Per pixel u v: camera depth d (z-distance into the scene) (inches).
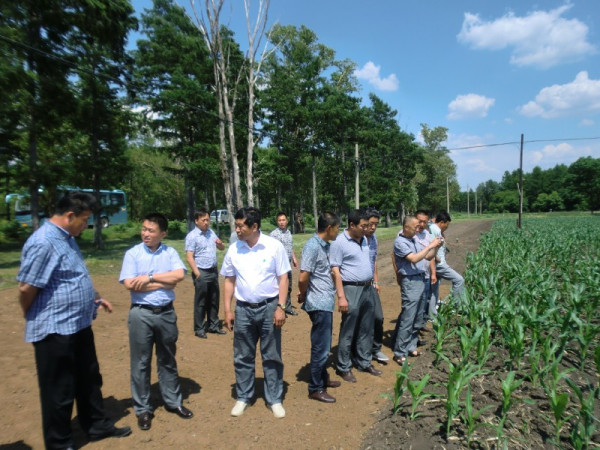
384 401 157.2
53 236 111.3
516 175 4933.6
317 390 158.1
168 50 909.8
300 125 1277.1
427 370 183.2
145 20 932.0
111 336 229.1
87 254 626.8
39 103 532.7
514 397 145.9
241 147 1040.8
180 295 353.4
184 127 952.3
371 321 181.8
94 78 651.5
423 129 2391.7
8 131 512.7
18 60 487.8
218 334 242.4
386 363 197.0
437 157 2367.1
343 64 1445.6
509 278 299.7
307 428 137.3
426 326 253.8
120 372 179.0
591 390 124.6
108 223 1187.3
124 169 762.2
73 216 115.0
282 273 142.8
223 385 171.5
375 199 1624.0
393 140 1759.4
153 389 165.0
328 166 1510.8
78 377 123.3
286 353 212.5
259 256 140.9
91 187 725.9
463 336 174.2
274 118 1262.3
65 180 619.8
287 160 1309.1
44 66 537.0
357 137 1408.7
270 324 142.6
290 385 172.7
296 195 1427.2
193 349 212.4
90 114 673.6
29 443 123.8
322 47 1400.1
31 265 106.0
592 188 3378.4
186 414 142.3
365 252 172.6
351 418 144.6
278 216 289.4
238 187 801.6
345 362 175.8
